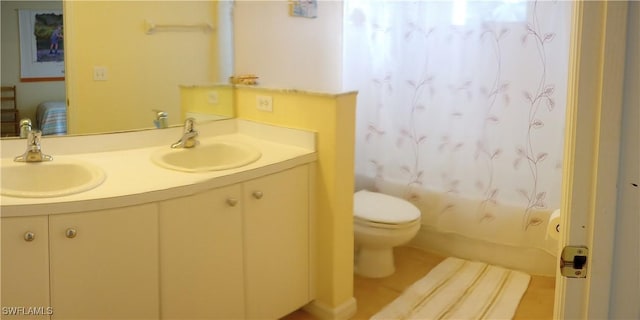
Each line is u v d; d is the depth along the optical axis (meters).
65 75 2.30
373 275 3.02
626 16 0.85
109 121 2.43
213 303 2.16
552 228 1.60
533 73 2.80
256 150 2.44
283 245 2.40
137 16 2.47
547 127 2.82
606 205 0.90
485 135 3.00
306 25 3.23
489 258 3.19
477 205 3.10
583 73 0.88
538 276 3.03
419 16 3.09
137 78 2.49
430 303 2.72
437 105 3.13
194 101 2.67
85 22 2.33
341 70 3.48
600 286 0.92
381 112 3.34
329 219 2.49
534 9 2.74
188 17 2.64
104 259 1.84
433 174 3.22
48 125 2.27
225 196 2.12
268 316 2.39
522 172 2.94
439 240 3.35
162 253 1.97
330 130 2.41
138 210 1.88
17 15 2.17
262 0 2.95
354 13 3.35
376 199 3.10
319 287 2.59
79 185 2.08
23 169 2.07
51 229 1.75
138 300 1.94
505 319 2.57
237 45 2.85
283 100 2.57
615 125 0.88
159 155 2.33
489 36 2.89
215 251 2.13
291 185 2.38
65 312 1.81
